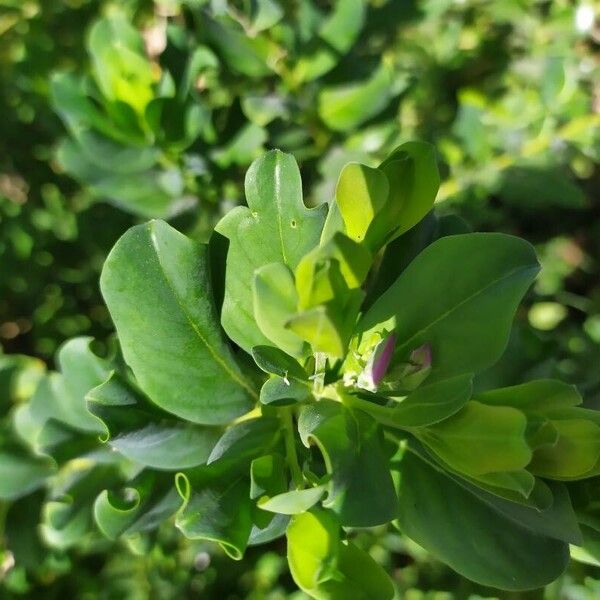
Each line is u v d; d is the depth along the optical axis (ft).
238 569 0.70
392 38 0.81
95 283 0.78
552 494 0.36
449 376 0.35
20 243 0.74
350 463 0.33
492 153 0.73
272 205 0.37
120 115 0.55
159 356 0.38
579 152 0.75
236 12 0.62
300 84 0.63
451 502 0.40
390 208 0.35
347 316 0.33
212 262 0.38
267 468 0.35
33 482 0.54
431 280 0.36
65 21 0.77
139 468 0.46
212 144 0.60
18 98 0.77
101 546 0.66
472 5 0.83
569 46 0.82
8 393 0.60
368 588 0.33
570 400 0.35
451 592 0.64
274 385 0.36
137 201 0.59
